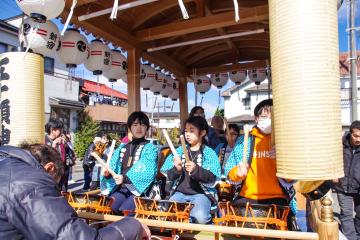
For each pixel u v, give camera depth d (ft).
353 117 32.73
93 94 85.87
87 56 14.53
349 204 14.96
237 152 9.75
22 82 10.08
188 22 15.44
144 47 17.85
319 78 5.40
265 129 9.37
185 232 8.95
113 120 83.51
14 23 65.10
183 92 23.75
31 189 4.90
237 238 8.34
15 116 10.03
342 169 5.54
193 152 10.59
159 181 12.01
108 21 15.06
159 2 15.05
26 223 4.74
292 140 5.49
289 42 5.56
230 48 20.61
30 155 5.54
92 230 5.11
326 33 5.48
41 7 10.04
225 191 11.69
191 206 8.72
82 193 9.90
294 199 9.02
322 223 6.49
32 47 11.47
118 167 11.25
